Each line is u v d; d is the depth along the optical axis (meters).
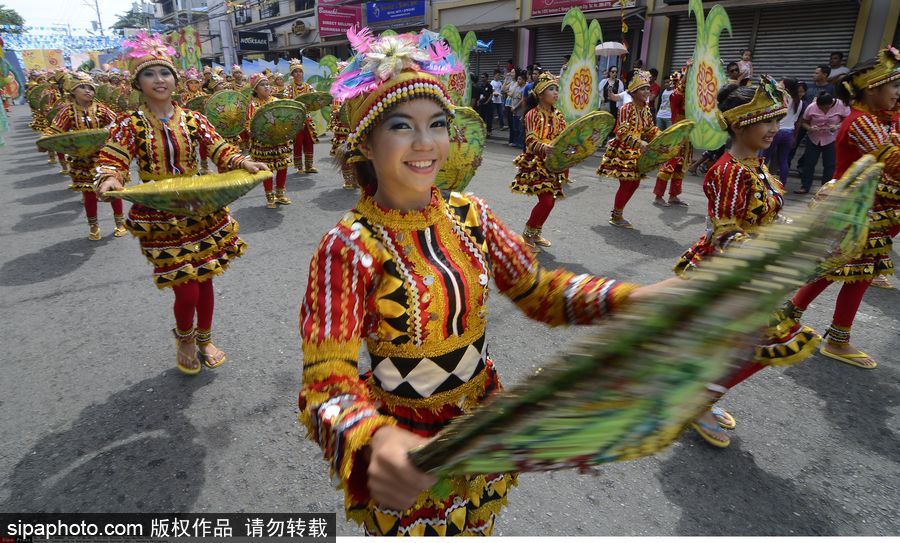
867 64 3.01
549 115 5.23
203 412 3.01
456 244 1.26
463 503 1.32
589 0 15.02
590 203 7.33
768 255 0.56
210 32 37.22
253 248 5.66
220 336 3.84
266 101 7.74
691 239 5.80
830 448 2.67
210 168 10.93
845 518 2.28
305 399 1.05
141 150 2.99
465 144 4.31
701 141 6.10
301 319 1.14
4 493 2.46
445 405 1.30
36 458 2.67
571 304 1.32
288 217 6.82
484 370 1.36
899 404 2.99
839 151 3.25
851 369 3.31
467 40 8.91
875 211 3.04
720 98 2.65
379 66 1.11
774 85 2.38
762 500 2.38
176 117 3.08
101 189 2.67
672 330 0.58
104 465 2.62
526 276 1.36
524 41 17.48
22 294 4.62
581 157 4.99
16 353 3.65
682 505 2.36
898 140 3.00
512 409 0.70
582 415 0.65
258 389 3.23
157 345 3.74
